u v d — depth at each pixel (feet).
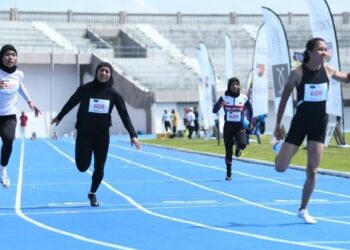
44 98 230.07
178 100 216.54
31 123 228.43
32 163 98.58
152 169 85.71
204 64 150.00
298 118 38.70
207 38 268.21
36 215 44.75
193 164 93.71
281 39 108.17
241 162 94.12
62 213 45.68
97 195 56.75
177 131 191.42
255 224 40.47
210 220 42.24
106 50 242.37
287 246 33.32
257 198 54.19
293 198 53.93
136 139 46.91
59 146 151.94
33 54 224.53
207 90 150.82
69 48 240.12
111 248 33.12
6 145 50.34
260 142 139.95
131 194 57.57
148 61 241.76
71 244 34.17
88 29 256.93
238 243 34.24
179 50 256.32
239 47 267.39
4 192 59.52
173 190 60.75
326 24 103.24
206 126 156.56
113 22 269.03
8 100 49.29
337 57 102.37
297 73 38.37
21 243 34.47
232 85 68.13
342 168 79.05
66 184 67.00
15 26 247.70
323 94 38.58
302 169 79.92
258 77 122.83
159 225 40.32
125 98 224.33
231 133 68.85
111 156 113.70
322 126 38.96
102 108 46.60
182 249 32.78
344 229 38.40
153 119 213.87
